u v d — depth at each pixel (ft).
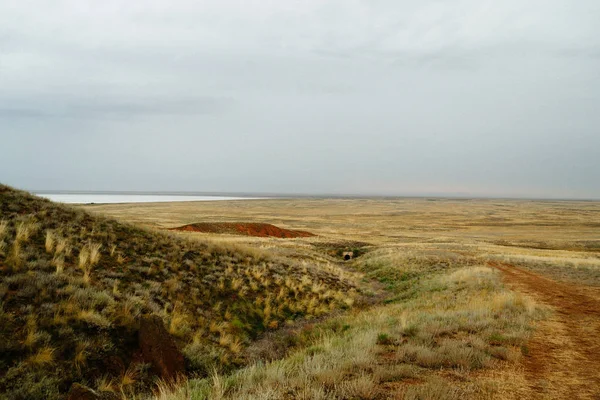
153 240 57.77
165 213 397.19
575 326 35.04
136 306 34.71
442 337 29.78
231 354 35.35
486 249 164.35
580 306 46.03
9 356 23.34
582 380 20.93
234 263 62.03
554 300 50.39
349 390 18.24
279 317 49.60
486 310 39.11
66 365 24.70
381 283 95.14
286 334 44.39
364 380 18.84
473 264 105.50
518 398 18.12
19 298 28.66
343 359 23.68
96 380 24.58
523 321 35.12
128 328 30.50
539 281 70.08
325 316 54.65
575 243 229.45
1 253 34.09
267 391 17.97
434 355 23.75
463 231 320.91
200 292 46.24
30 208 50.80
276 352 38.17
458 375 21.18
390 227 346.74
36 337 25.03
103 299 32.65
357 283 84.38
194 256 58.03
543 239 255.91
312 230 292.81
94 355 26.40
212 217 366.63
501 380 20.62
